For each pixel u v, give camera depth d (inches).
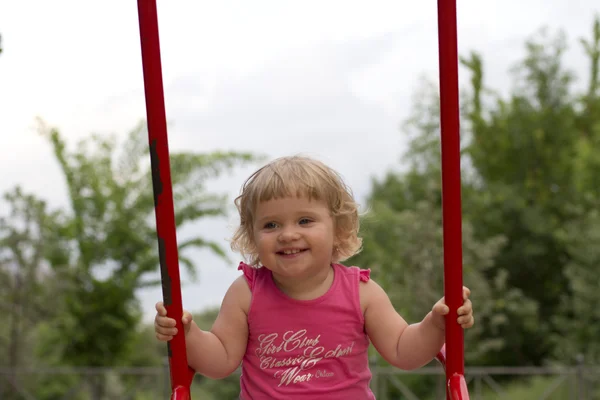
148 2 51.4
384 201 603.8
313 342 61.2
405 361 60.6
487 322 388.2
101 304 330.0
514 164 482.6
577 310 370.0
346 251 65.4
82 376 329.7
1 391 311.1
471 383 387.9
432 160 600.4
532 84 488.4
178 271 54.5
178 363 55.5
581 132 494.0
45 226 327.3
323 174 60.8
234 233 66.0
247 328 63.2
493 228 450.9
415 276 318.3
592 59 496.1
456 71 52.3
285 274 58.8
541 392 335.6
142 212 344.2
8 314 332.8
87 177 331.9
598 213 395.2
